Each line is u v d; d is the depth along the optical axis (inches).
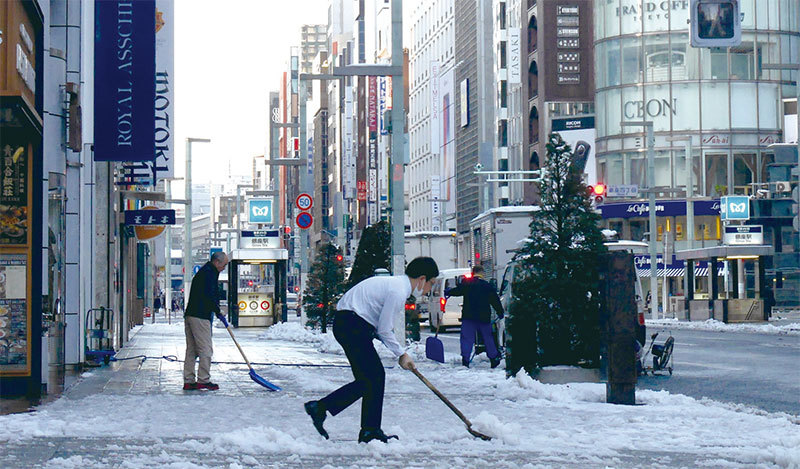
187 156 2891.2
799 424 456.4
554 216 674.8
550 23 3287.4
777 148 2982.3
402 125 1132.5
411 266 383.6
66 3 870.4
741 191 3129.9
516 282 677.9
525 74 3563.0
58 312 729.0
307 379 686.5
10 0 514.9
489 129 3941.9
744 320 1939.0
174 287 6584.6
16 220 571.8
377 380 378.3
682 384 703.7
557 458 346.3
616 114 3203.7
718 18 757.9
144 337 1520.7
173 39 1210.6
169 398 562.6
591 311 669.3
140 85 908.0
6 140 569.9
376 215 5388.8
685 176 3134.8
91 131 915.4
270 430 380.5
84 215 928.3
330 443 374.3
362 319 379.9
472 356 849.5
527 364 670.5
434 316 1740.9
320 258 1707.7
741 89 3134.8
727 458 351.6
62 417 452.1
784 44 3157.0
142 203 1646.2
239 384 672.4
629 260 537.3
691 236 2797.7
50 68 754.8
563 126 3319.4
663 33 3154.5
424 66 4916.3
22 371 572.7
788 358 944.3
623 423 449.4
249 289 2224.4
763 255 1973.4
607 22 3225.9
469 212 4116.6
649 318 2625.5
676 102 3139.8
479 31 3961.6
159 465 314.7
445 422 453.4
